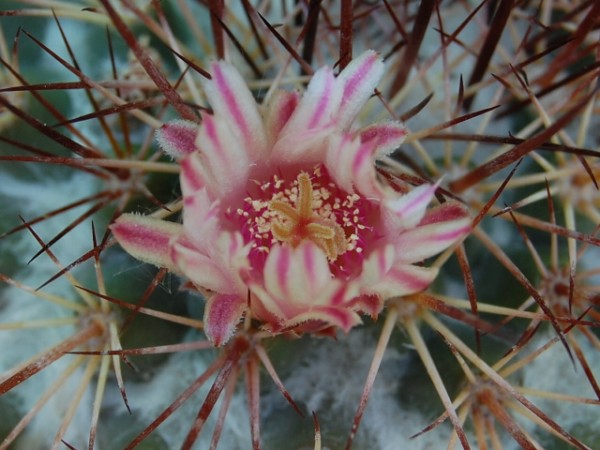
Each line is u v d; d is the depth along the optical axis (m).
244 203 0.05
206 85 0.05
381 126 0.05
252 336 0.05
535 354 0.05
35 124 0.05
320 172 0.05
